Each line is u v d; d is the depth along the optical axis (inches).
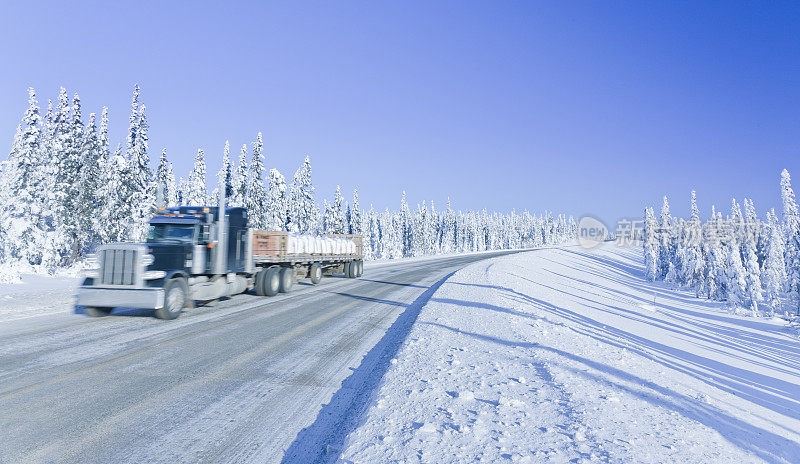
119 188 1352.1
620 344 514.6
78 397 223.0
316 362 303.6
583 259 3339.1
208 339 362.0
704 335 1010.1
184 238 498.3
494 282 903.7
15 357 288.4
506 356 305.9
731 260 1763.0
